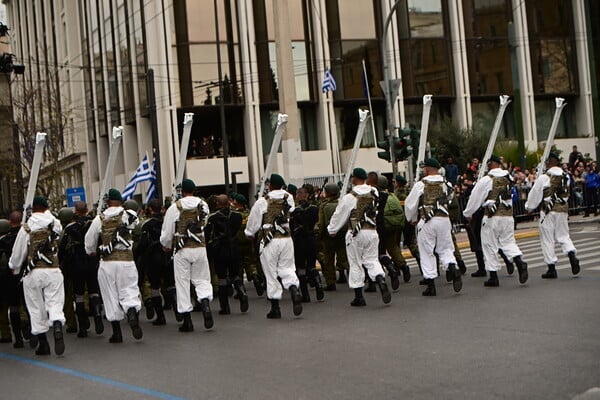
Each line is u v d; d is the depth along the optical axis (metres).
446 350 8.66
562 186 13.77
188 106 37.81
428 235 12.89
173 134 37.84
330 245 15.11
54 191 43.38
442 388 7.06
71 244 11.82
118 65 42.41
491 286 13.34
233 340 10.46
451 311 11.23
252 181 38.66
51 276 10.34
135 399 7.56
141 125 40.03
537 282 13.42
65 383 8.59
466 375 7.47
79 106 51.59
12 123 39.03
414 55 41.00
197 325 12.13
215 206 14.82
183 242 11.39
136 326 10.84
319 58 39.69
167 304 14.72
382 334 9.95
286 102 23.08
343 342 9.64
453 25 41.84
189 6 37.94
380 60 40.41
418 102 41.97
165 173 37.78
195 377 8.32
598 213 28.39
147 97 38.50
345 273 18.41
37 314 10.45
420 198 12.98
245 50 38.41
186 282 11.48
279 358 8.99
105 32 44.22
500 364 7.80
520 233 24.92
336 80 39.81
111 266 10.91
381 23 40.44
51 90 48.41
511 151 36.47
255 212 12.22
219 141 39.69
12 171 38.84
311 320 11.62
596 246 18.97
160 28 37.62
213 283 15.77
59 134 40.59
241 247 15.66
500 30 42.75
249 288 17.06
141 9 38.81
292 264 12.23
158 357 9.66
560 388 6.76
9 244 10.99
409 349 8.89
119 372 8.95
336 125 40.72
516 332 9.31
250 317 12.53
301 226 13.63
